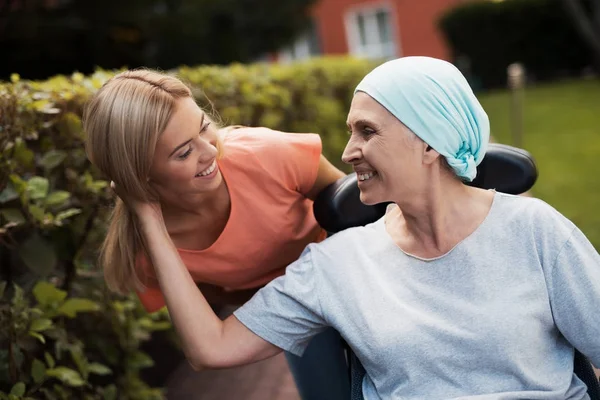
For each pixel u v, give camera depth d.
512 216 1.86
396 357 1.84
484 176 2.11
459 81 1.84
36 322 2.34
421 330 1.83
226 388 3.87
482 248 1.85
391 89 1.80
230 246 2.30
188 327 1.98
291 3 12.46
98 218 2.83
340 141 6.41
